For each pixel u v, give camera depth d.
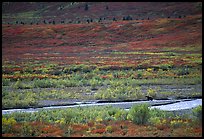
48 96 39.94
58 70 65.50
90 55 92.12
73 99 38.34
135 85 48.66
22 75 59.88
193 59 77.31
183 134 20.69
